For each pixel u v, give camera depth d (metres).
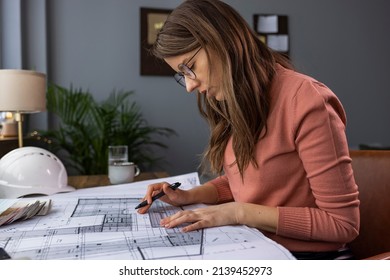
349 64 3.07
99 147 2.22
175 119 2.76
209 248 0.50
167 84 2.73
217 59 0.62
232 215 0.61
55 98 2.24
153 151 2.73
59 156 2.50
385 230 0.72
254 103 0.65
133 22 2.64
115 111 2.41
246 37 0.64
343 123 0.64
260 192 0.68
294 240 0.64
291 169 0.66
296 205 0.68
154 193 0.77
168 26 0.64
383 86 3.14
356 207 0.60
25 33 2.38
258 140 0.67
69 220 0.64
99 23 2.58
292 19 2.93
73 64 2.55
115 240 0.53
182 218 0.60
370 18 3.09
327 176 0.59
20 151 0.87
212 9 0.63
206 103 0.81
